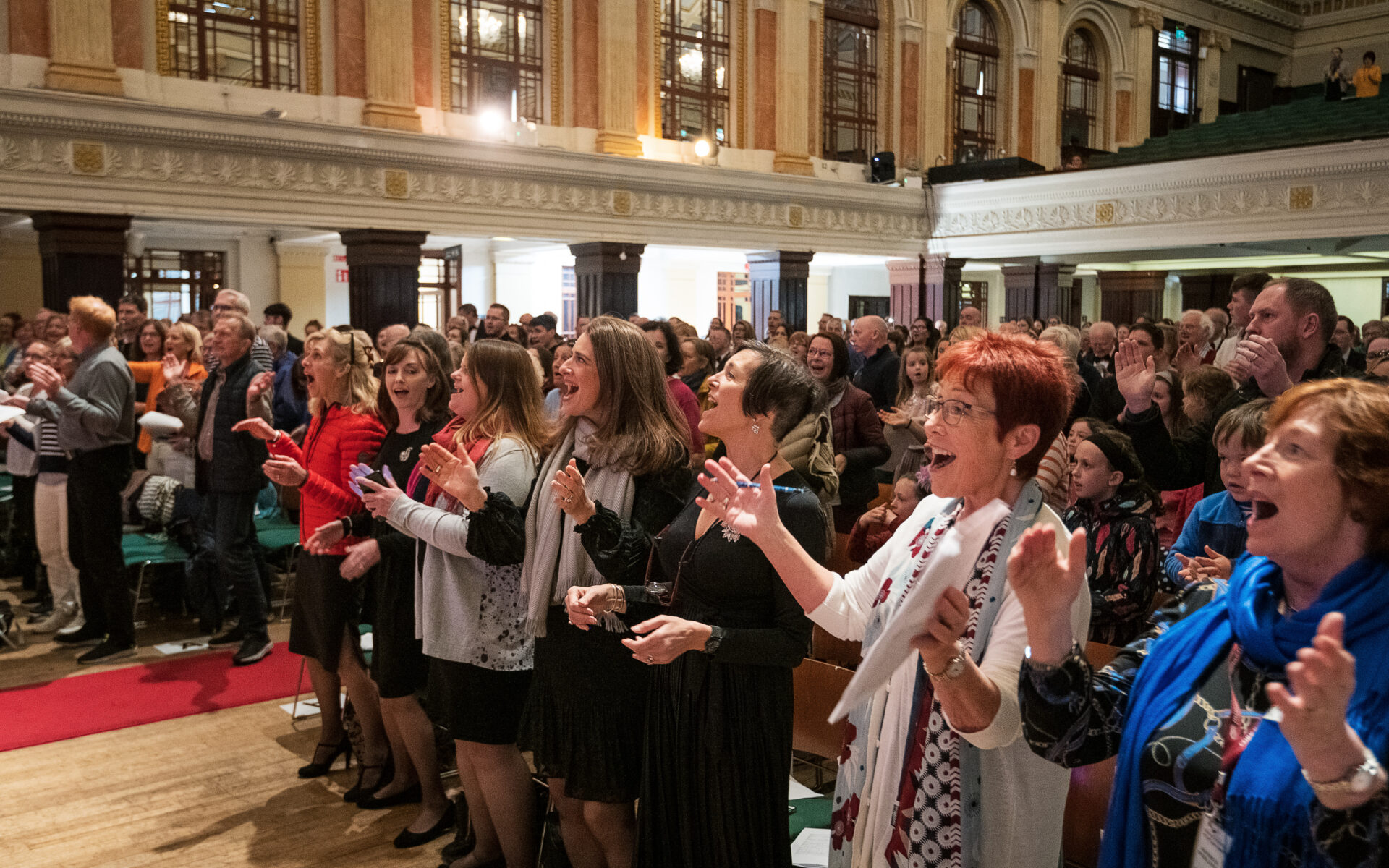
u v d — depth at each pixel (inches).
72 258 370.9
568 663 96.7
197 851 123.2
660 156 547.2
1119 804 52.1
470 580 108.5
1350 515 45.8
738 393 84.3
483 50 497.7
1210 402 139.6
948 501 69.6
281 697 174.7
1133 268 755.4
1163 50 816.9
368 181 436.1
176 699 172.6
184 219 404.8
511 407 112.5
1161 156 602.5
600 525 90.7
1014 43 716.0
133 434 195.0
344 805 136.3
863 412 180.2
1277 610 48.5
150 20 402.3
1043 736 52.1
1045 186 593.6
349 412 141.6
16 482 229.5
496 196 473.4
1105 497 104.9
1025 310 669.3
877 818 64.5
